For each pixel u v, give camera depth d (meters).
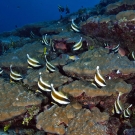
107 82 1.51
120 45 2.10
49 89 1.48
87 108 1.48
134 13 1.84
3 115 1.42
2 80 1.80
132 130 1.31
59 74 1.75
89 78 1.53
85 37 2.36
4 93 1.61
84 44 2.30
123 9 2.68
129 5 2.58
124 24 1.88
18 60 2.26
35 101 1.49
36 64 1.89
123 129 1.43
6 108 1.48
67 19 4.39
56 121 1.36
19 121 1.57
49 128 1.33
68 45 2.33
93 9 4.50
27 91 1.68
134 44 1.97
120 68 1.46
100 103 1.50
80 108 1.46
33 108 1.52
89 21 2.24
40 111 1.60
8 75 2.36
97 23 2.16
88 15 4.10
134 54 1.88
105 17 2.11
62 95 1.29
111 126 1.42
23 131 1.59
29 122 1.58
